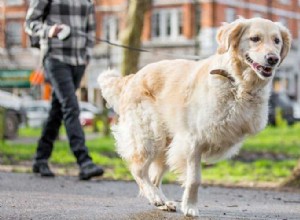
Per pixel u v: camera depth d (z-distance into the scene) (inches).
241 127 243.3
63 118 366.9
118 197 305.0
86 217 239.3
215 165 527.5
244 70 240.4
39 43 371.9
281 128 1154.0
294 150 691.4
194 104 249.4
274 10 2020.2
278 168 496.7
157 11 1829.5
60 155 559.2
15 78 713.6
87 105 1385.3
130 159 281.9
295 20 2129.7
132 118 278.7
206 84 245.8
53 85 366.3
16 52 1943.9
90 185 348.8
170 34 1815.9
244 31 243.8
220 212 265.3
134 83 283.3
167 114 264.7
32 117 1280.8
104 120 928.9
